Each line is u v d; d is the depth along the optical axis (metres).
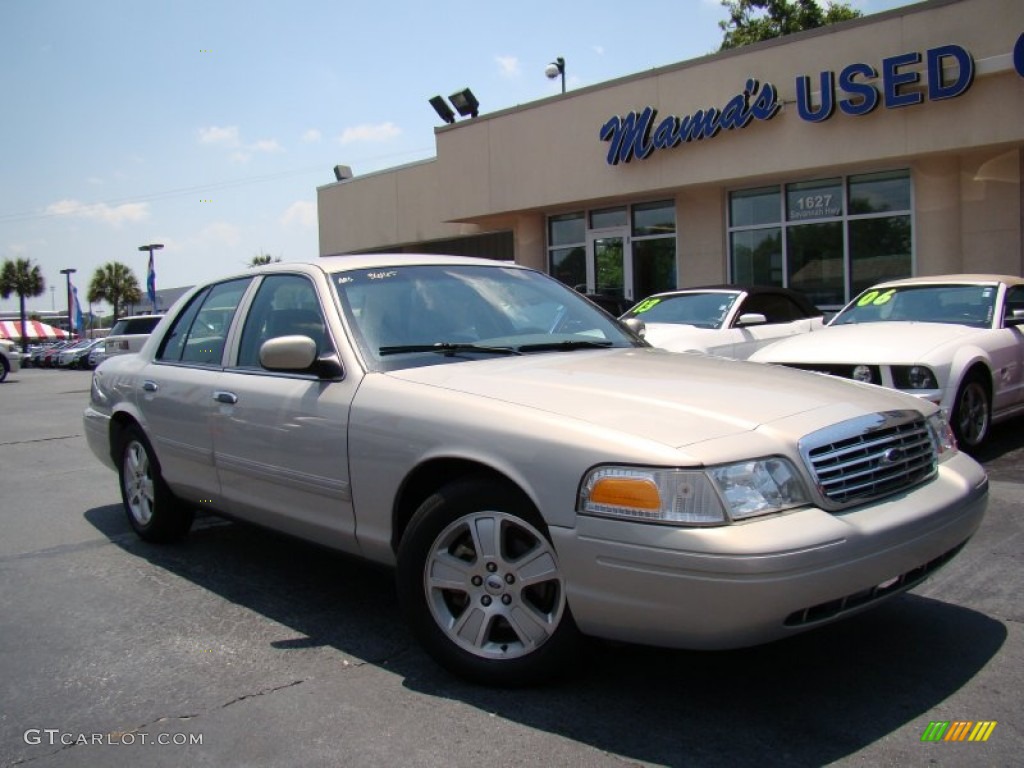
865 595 2.90
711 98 13.27
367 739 2.92
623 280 15.92
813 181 13.32
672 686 3.24
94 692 3.36
